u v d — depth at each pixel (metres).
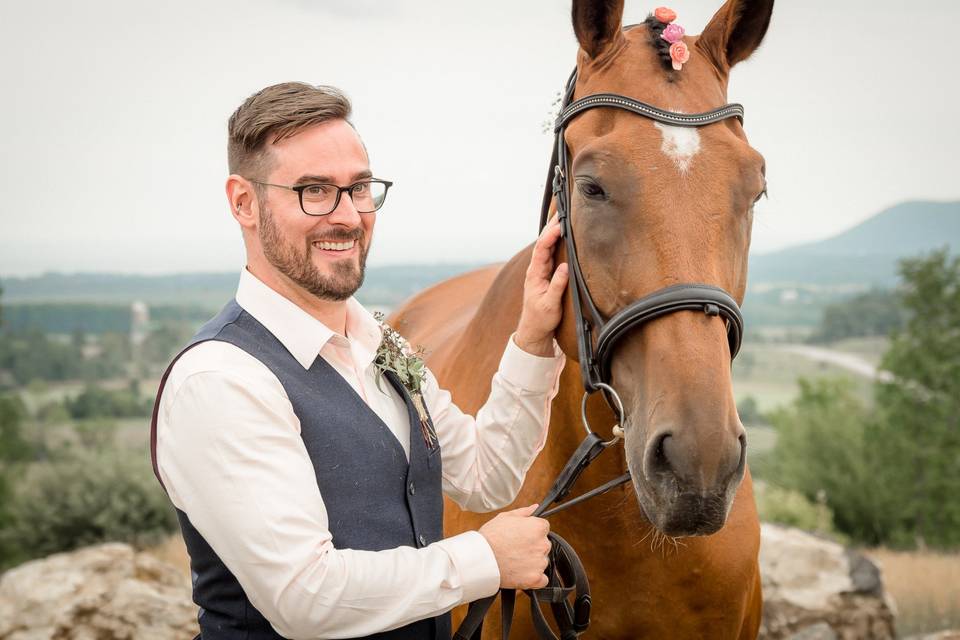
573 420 2.18
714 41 1.96
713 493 1.54
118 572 4.77
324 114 1.67
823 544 5.00
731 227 1.73
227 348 1.62
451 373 2.91
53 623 4.38
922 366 28.27
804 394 33.91
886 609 4.67
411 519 1.73
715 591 2.17
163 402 1.62
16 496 19.03
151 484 19.12
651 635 2.21
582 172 1.80
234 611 1.65
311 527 1.53
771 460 29.33
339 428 1.65
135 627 4.43
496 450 2.04
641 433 1.67
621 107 1.83
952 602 8.74
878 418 28.98
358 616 1.52
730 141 1.77
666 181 1.72
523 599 2.26
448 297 4.28
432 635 1.77
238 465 1.51
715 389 1.59
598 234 1.78
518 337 2.04
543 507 2.00
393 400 1.82
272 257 1.68
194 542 1.66
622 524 2.12
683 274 1.68
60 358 103.12
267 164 1.66
